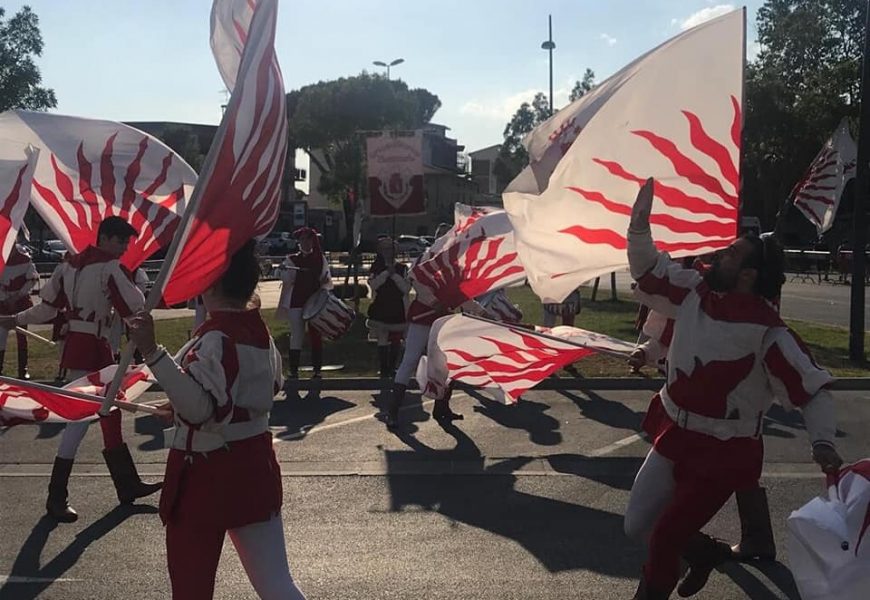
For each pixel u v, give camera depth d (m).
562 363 5.44
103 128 6.09
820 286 32.62
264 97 2.98
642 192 3.63
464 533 5.59
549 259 4.36
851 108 43.16
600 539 5.46
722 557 4.13
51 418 4.24
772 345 3.45
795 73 48.31
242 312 3.18
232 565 5.02
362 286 23.88
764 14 50.12
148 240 6.10
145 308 2.84
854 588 3.06
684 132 4.20
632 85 4.20
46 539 5.48
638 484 3.76
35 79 48.94
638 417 9.17
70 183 6.02
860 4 46.97
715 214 4.23
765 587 4.70
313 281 11.14
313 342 11.28
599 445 7.94
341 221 63.00
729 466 3.51
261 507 3.15
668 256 3.76
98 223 6.06
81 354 5.77
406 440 8.19
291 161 66.69
